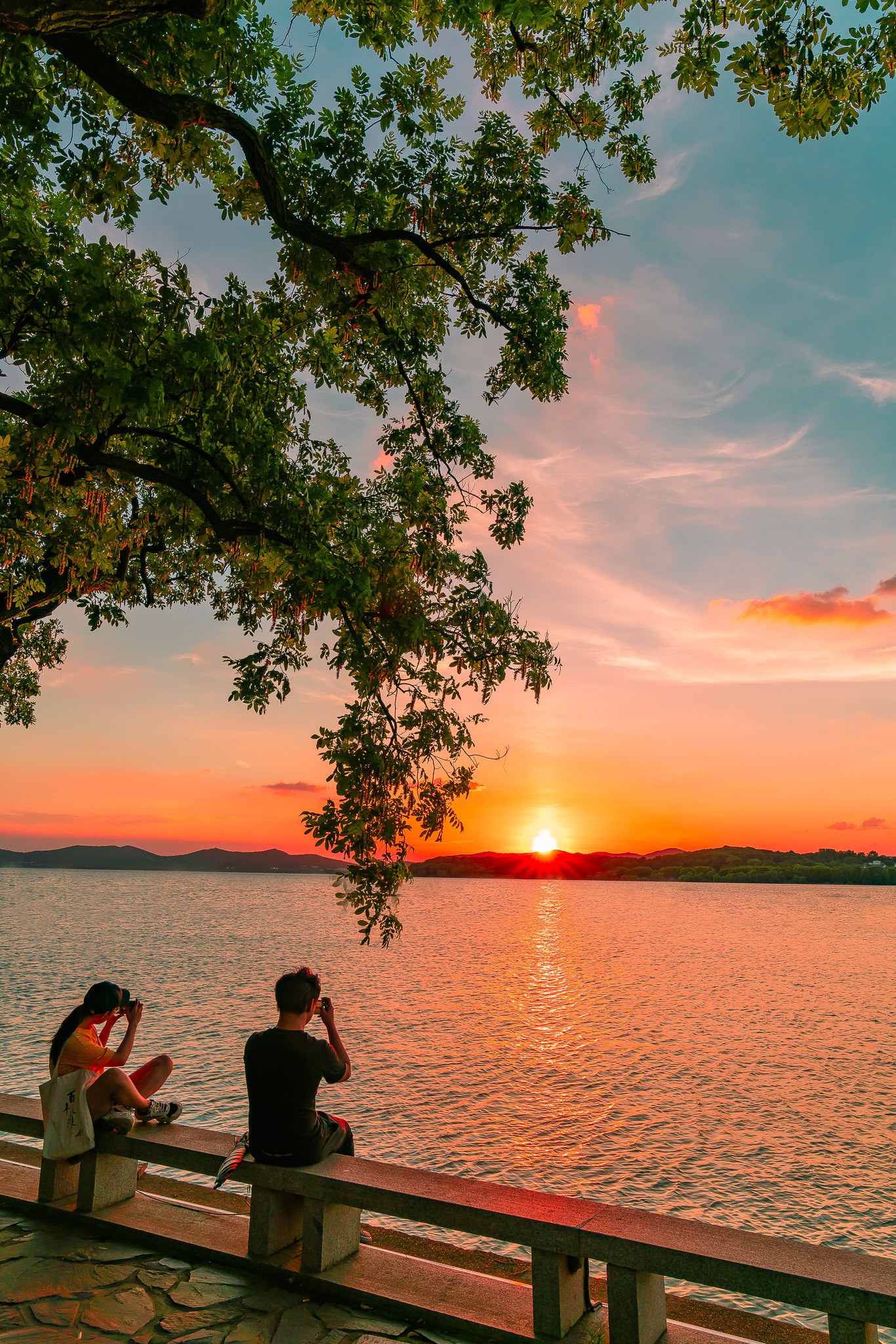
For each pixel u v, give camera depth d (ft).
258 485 24.53
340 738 22.95
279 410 27.40
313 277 28.94
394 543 25.36
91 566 34.99
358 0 24.26
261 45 25.89
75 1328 12.32
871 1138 70.28
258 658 26.09
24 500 28.02
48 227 23.39
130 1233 15.57
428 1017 130.93
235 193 29.19
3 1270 14.30
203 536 32.27
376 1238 15.75
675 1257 10.87
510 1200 12.70
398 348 31.35
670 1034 122.52
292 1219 15.15
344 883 22.41
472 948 274.36
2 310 20.35
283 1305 13.29
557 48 27.02
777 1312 39.52
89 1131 16.28
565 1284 12.26
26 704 61.16
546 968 214.48
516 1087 85.51
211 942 262.47
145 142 26.78
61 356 20.68
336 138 27.32
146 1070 17.44
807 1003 157.17
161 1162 15.60
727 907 653.71
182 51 23.95
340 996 155.53
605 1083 88.79
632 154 28.86
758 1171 61.21
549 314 30.12
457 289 31.55
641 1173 60.13
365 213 28.19
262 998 139.33
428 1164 60.49
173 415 23.54
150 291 25.16
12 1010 116.16
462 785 23.65
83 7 14.92
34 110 22.93
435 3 24.40
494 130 28.76
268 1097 14.69
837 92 21.39
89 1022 17.33
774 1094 86.07
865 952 272.31
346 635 23.47
